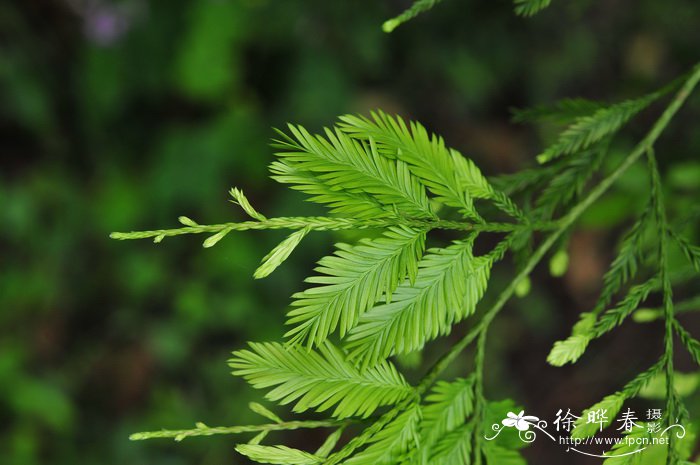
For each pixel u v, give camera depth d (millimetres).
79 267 4664
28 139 4801
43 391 4148
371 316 857
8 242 4535
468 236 917
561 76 4871
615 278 1112
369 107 4805
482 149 4984
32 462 4008
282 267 4340
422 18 4781
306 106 4543
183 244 4551
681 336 981
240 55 4555
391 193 876
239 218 4512
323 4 4527
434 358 3953
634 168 1973
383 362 902
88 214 4730
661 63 4309
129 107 4863
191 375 4418
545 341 4469
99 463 4184
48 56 4980
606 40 4645
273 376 868
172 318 4488
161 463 4203
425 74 4965
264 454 843
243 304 4359
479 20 4797
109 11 4844
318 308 825
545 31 4789
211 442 4219
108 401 4398
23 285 4480
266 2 4484
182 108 4828
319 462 845
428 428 906
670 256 1635
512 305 4453
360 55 4734
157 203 4555
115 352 4504
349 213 865
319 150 854
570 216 1020
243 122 4562
